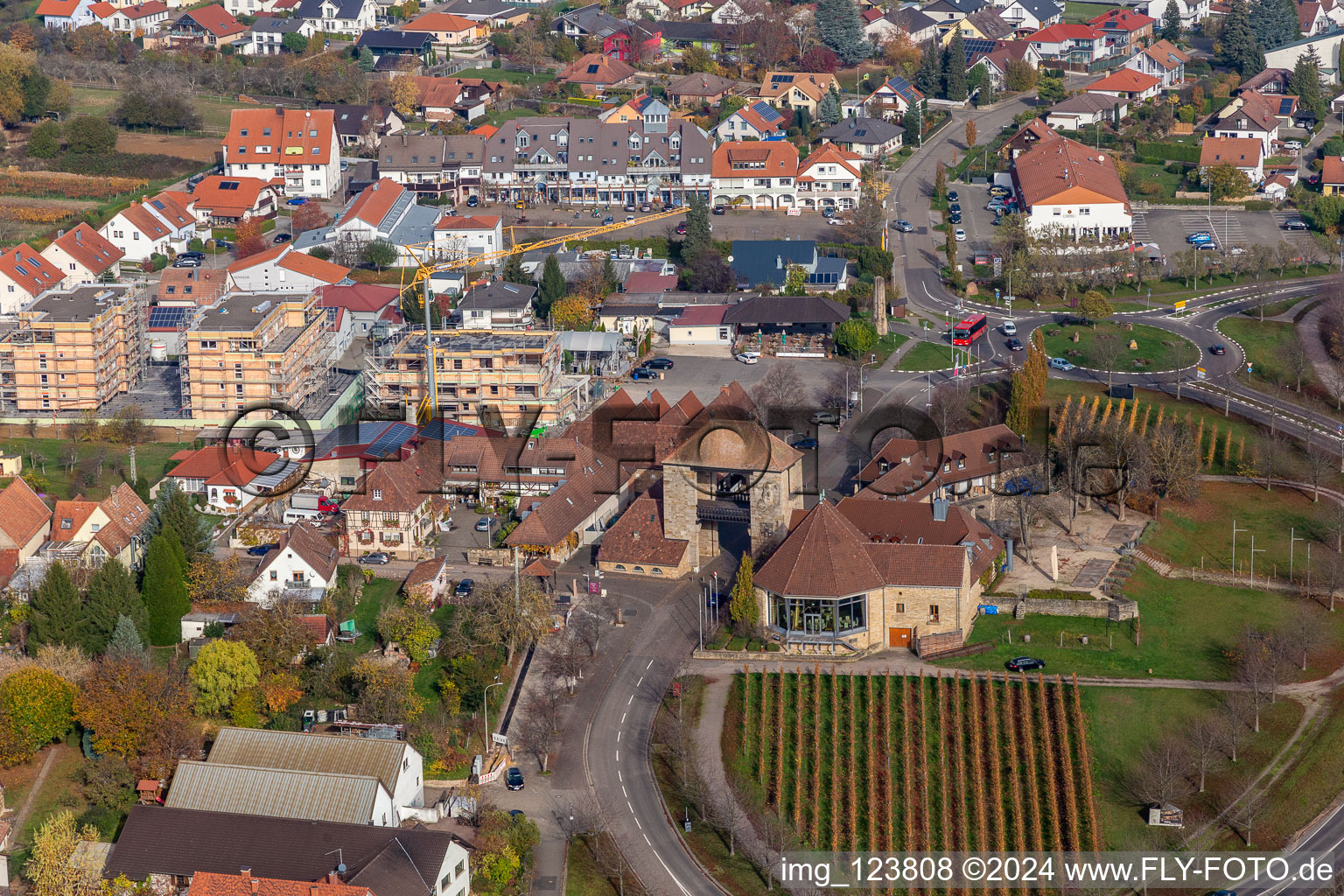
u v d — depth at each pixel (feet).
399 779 627.87
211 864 585.63
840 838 641.40
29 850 626.64
